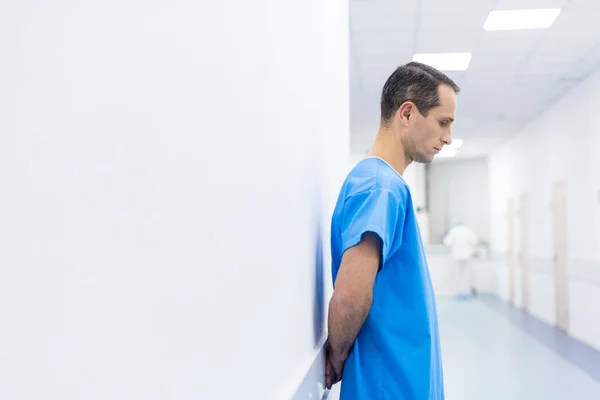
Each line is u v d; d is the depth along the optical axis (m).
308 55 1.10
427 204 10.59
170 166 0.40
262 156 0.69
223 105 0.53
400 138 1.12
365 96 5.63
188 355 0.43
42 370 0.26
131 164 0.34
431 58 4.46
